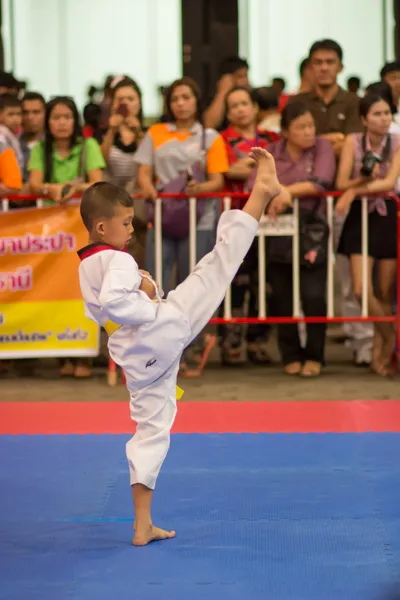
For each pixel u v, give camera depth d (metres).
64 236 7.70
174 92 7.62
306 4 15.94
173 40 16.77
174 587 3.48
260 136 8.13
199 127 7.70
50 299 7.72
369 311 7.72
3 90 9.30
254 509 4.37
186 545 3.92
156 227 7.65
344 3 15.86
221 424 6.15
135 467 3.90
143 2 16.73
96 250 3.87
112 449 5.51
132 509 4.43
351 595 3.38
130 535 4.07
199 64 15.66
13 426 6.18
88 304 3.92
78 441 5.70
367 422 6.17
